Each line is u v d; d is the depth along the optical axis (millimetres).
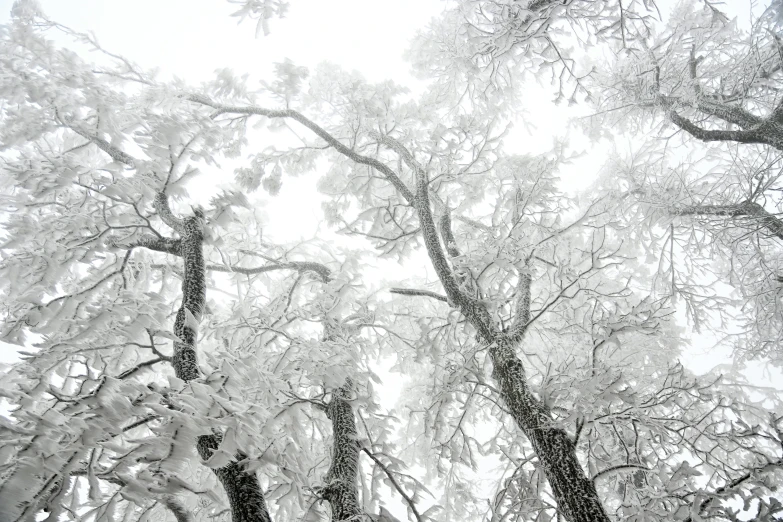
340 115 8227
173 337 2615
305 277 7195
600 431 5070
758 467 3133
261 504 2848
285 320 5254
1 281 3363
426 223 6379
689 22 7301
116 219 3713
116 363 3188
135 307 2596
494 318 4988
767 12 6422
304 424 5547
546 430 4016
